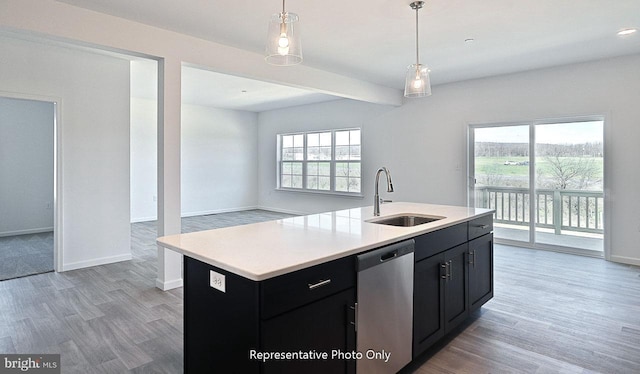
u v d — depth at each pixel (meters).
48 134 6.39
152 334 2.54
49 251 4.95
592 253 4.62
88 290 3.41
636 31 3.42
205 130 8.40
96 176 4.23
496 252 4.88
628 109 4.23
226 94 6.79
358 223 2.40
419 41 3.67
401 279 1.98
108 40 2.96
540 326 2.67
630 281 3.65
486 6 2.86
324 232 2.09
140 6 2.83
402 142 6.32
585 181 4.68
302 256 1.55
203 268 1.65
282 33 2.01
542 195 5.04
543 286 3.53
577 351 2.31
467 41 3.69
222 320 1.54
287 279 1.42
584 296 3.26
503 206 5.35
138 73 5.18
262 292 1.34
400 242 1.97
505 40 3.66
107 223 4.34
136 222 7.42
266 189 9.23
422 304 2.15
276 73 4.27
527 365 2.15
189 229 6.56
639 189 4.21
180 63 3.42
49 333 2.54
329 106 7.59
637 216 4.23
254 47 3.84
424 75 2.86
